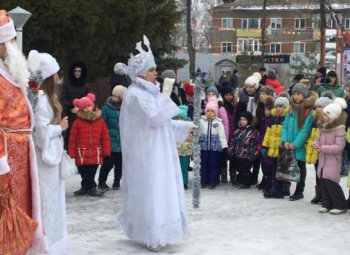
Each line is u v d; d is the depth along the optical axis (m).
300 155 8.78
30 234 4.70
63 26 15.47
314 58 43.25
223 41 54.44
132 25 18.86
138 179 6.00
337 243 6.51
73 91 11.23
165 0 21.98
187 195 9.44
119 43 18.94
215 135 10.09
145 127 5.98
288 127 8.84
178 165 6.22
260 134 9.84
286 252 6.11
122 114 6.14
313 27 52.53
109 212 8.11
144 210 5.95
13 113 4.68
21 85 4.75
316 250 6.21
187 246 6.29
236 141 10.11
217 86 12.72
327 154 8.06
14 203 4.64
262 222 7.49
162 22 20.20
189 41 32.06
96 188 9.45
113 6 18.14
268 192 9.27
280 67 45.09
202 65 52.88
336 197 8.03
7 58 4.72
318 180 8.68
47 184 5.05
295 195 9.02
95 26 16.70
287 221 7.56
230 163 10.60
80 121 9.20
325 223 7.47
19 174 4.73
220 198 9.16
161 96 6.01
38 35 15.15
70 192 9.59
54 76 5.33
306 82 13.46
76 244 6.37
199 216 7.82
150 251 6.09
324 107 8.10
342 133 7.92
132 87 6.07
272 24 54.06
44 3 14.90
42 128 4.93
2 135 4.55
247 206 8.53
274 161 9.21
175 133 6.39
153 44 20.86
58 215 5.21
